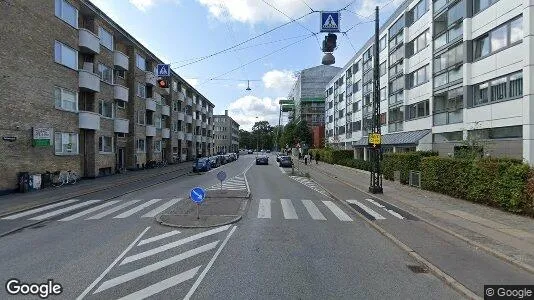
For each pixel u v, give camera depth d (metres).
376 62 20.81
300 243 9.80
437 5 28.89
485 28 22.77
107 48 31.72
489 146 21.08
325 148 63.22
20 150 20.66
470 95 24.41
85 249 9.09
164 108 49.19
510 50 20.42
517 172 13.12
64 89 25.03
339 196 19.23
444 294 6.43
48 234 10.72
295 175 33.47
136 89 38.78
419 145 29.97
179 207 15.20
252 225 12.03
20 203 16.42
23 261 8.13
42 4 22.55
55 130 23.95
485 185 15.23
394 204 16.44
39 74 22.30
